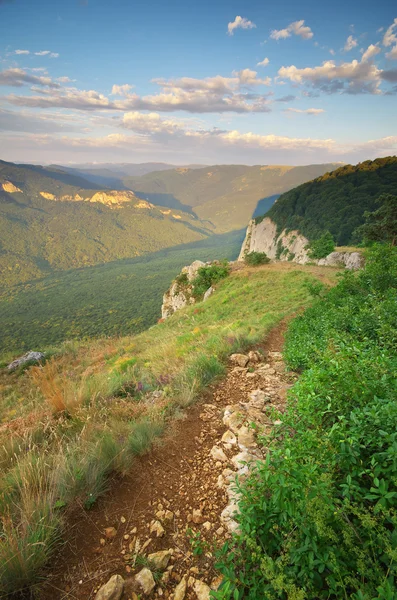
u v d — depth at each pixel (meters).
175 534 2.48
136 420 4.29
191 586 2.05
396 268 9.88
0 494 2.74
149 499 2.88
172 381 5.89
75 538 2.45
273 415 3.07
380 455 2.09
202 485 3.03
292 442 2.40
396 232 40.66
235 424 4.09
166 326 26.28
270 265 40.88
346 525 1.76
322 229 88.62
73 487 2.81
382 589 1.37
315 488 1.79
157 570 2.18
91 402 4.93
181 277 46.84
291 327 10.16
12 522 2.36
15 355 21.75
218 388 5.50
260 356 7.46
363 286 10.73
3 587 2.01
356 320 6.22
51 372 6.16
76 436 3.82
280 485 1.91
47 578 2.13
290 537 1.88
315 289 16.86
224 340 8.41
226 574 1.85
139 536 2.47
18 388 13.73
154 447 3.69
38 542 2.13
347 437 2.33
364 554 1.62
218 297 30.84
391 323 5.52
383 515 1.70
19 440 4.03
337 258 38.12
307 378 3.16
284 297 21.27
